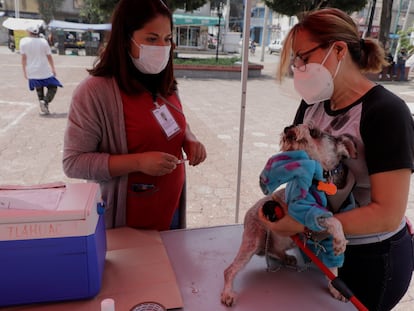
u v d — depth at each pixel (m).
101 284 0.98
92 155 1.26
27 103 7.11
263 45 21.53
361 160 0.99
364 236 1.10
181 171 1.50
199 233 1.33
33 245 0.86
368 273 1.12
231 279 1.01
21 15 27.16
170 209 1.48
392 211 0.91
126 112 1.30
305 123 1.03
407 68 13.54
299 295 1.02
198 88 10.39
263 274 1.11
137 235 1.27
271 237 1.07
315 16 1.01
